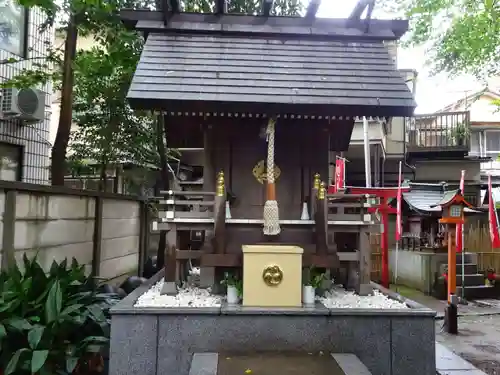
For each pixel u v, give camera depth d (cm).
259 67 680
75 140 1230
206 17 746
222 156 730
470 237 1605
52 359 510
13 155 1070
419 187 1593
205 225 659
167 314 554
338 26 754
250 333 557
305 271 636
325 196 646
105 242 956
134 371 546
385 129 1967
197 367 479
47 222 716
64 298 553
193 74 654
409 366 564
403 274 1681
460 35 911
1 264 592
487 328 1070
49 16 861
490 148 2298
